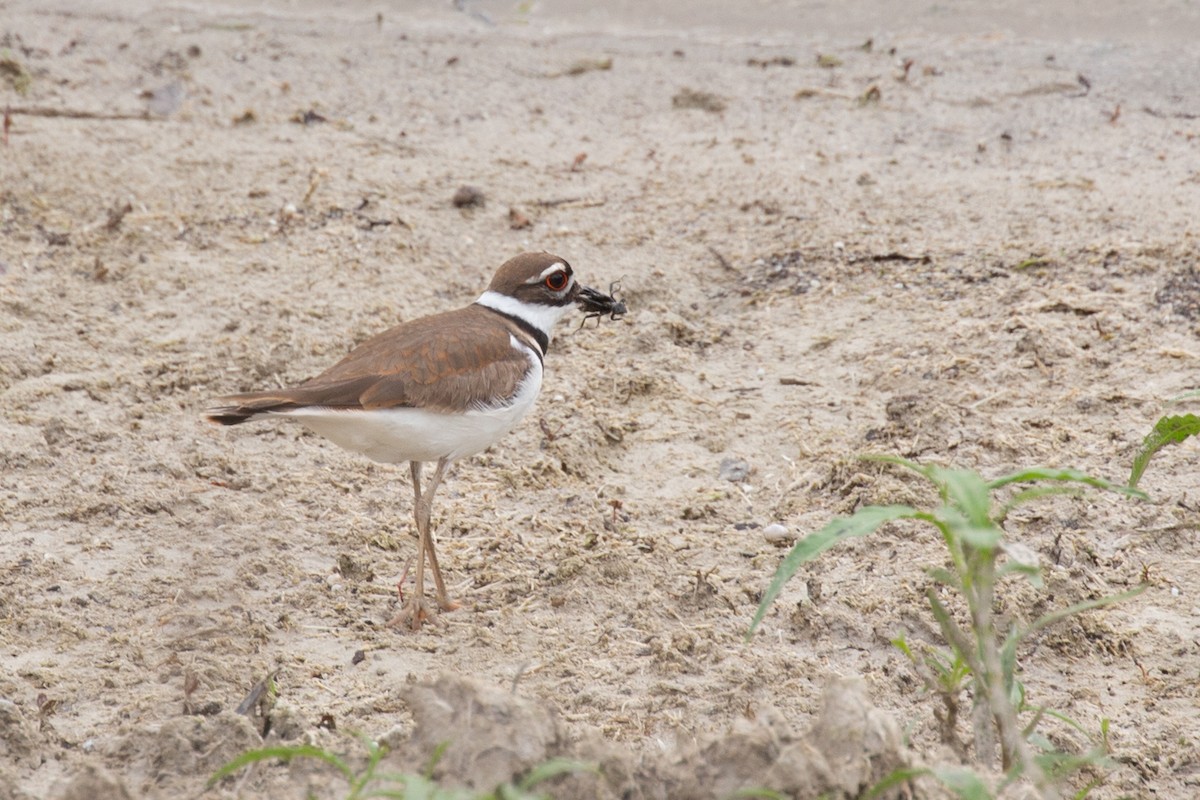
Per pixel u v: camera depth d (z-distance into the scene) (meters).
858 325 14.16
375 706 8.84
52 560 10.56
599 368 13.70
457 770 6.59
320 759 7.18
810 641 9.67
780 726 6.77
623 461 12.40
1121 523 10.80
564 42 22.95
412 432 9.82
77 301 14.58
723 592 10.23
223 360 13.60
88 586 10.27
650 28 23.70
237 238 15.89
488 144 18.73
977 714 7.20
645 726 8.64
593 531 11.13
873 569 10.43
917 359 13.37
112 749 7.90
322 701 8.93
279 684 9.12
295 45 22.36
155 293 14.78
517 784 6.52
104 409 12.83
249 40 22.55
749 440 12.57
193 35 22.62
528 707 6.81
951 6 24.20
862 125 19.25
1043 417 12.21
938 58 21.75
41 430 12.39
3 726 8.14
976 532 6.16
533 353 10.61
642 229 16.23
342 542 11.02
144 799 7.17
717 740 6.77
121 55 21.45
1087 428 12.04
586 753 6.73
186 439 12.41
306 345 13.81
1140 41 22.11
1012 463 11.63
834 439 12.37
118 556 10.69
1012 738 6.56
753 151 18.38
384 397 9.67
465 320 10.56
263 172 17.50
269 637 9.77
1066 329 13.48
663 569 10.58
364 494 11.74
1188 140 18.16
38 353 13.60
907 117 19.42
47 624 9.73
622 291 14.86
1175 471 11.38
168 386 13.20
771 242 15.84
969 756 7.71
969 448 11.85
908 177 17.34
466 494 11.78
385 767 6.81
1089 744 8.52
